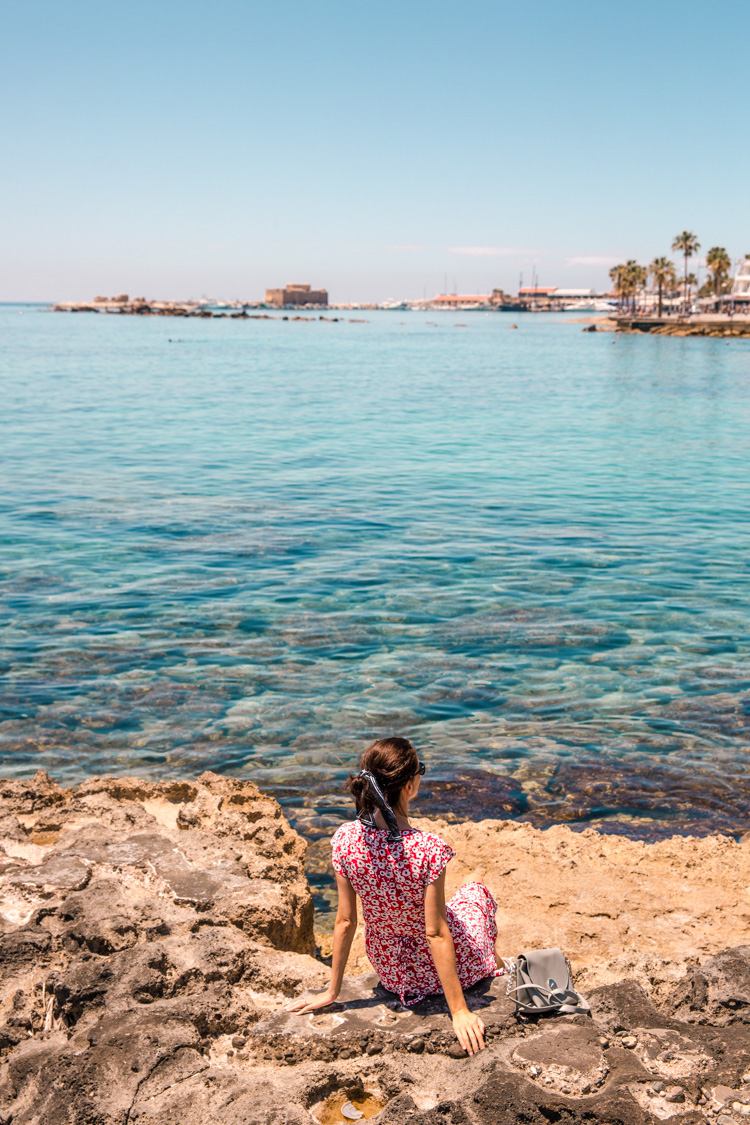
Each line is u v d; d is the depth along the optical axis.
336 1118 3.34
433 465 28.16
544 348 120.25
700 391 56.06
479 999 3.90
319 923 6.60
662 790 8.44
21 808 6.79
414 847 3.60
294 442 32.81
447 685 10.96
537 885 6.33
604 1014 3.73
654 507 21.84
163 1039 3.63
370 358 94.62
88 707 10.28
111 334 149.38
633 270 190.88
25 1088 3.46
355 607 13.88
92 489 23.25
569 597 14.48
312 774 8.88
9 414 40.06
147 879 5.36
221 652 11.98
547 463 28.75
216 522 19.66
